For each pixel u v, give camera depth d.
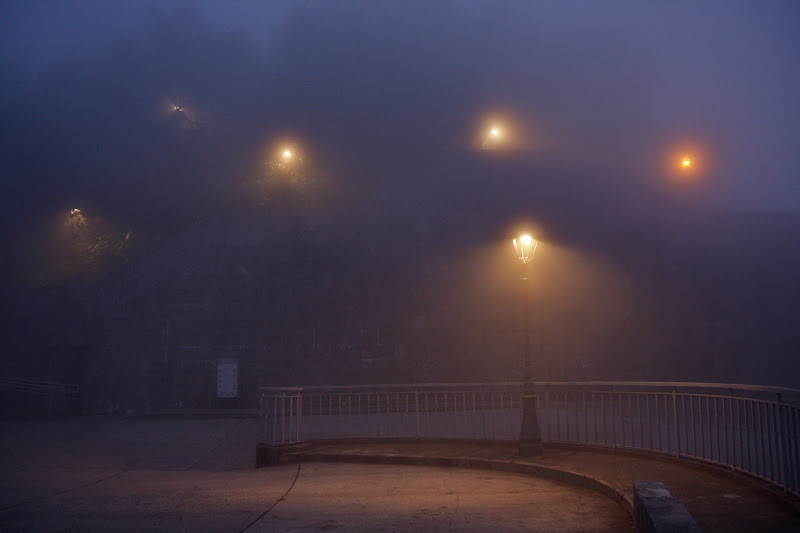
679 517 3.48
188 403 28.16
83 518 7.53
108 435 21.02
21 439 20.22
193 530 6.70
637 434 15.23
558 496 8.68
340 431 16.05
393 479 10.55
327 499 8.59
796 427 6.61
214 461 15.95
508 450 12.58
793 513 6.34
